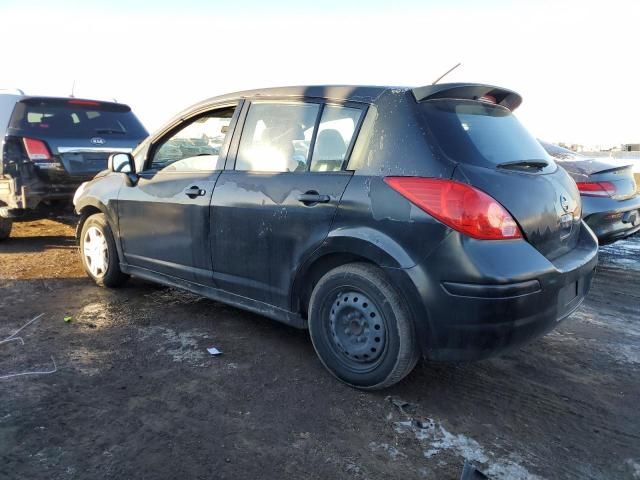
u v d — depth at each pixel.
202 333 4.00
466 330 2.69
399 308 2.89
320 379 3.29
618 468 2.49
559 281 2.88
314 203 3.19
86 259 5.17
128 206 4.54
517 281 2.65
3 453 2.46
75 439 2.59
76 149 6.45
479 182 2.72
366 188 2.97
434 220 2.71
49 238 7.44
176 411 2.88
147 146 4.52
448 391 3.18
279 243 3.39
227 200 3.69
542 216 2.96
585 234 3.57
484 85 3.25
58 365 3.40
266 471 2.41
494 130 3.22
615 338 4.06
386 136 2.99
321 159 3.27
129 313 4.41
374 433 2.72
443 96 3.10
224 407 2.93
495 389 3.22
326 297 3.21
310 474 2.40
